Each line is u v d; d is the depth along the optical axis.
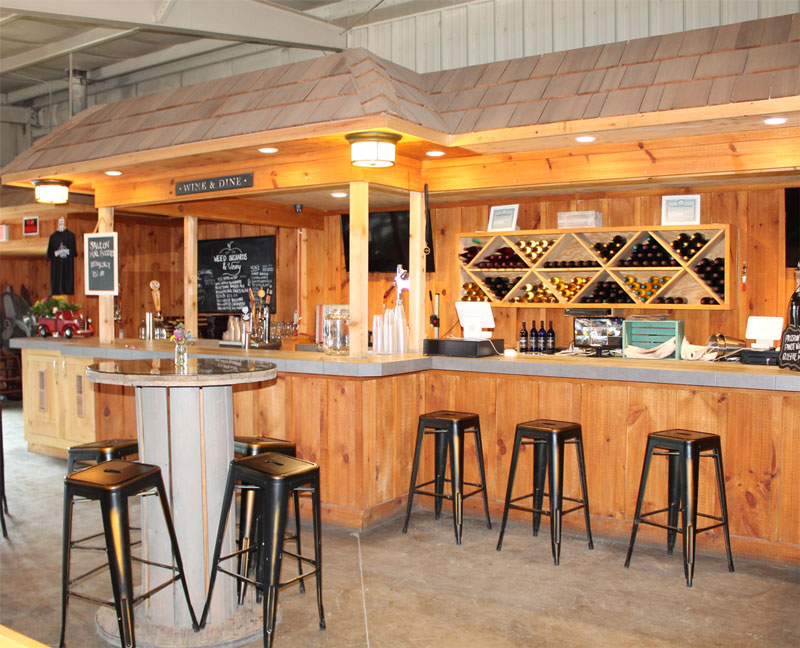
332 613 3.54
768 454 4.18
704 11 5.65
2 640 1.58
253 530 3.61
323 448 4.96
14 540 4.63
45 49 8.05
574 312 6.39
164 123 5.46
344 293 7.95
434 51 6.88
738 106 3.95
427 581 3.94
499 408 4.99
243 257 8.66
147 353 5.95
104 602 3.02
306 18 6.80
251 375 3.25
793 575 4.05
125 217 8.54
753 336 4.93
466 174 5.38
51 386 6.89
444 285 7.13
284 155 5.20
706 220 5.87
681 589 3.84
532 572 4.07
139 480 3.05
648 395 4.49
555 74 4.78
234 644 3.22
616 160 4.88
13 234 8.38
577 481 4.73
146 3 5.55
